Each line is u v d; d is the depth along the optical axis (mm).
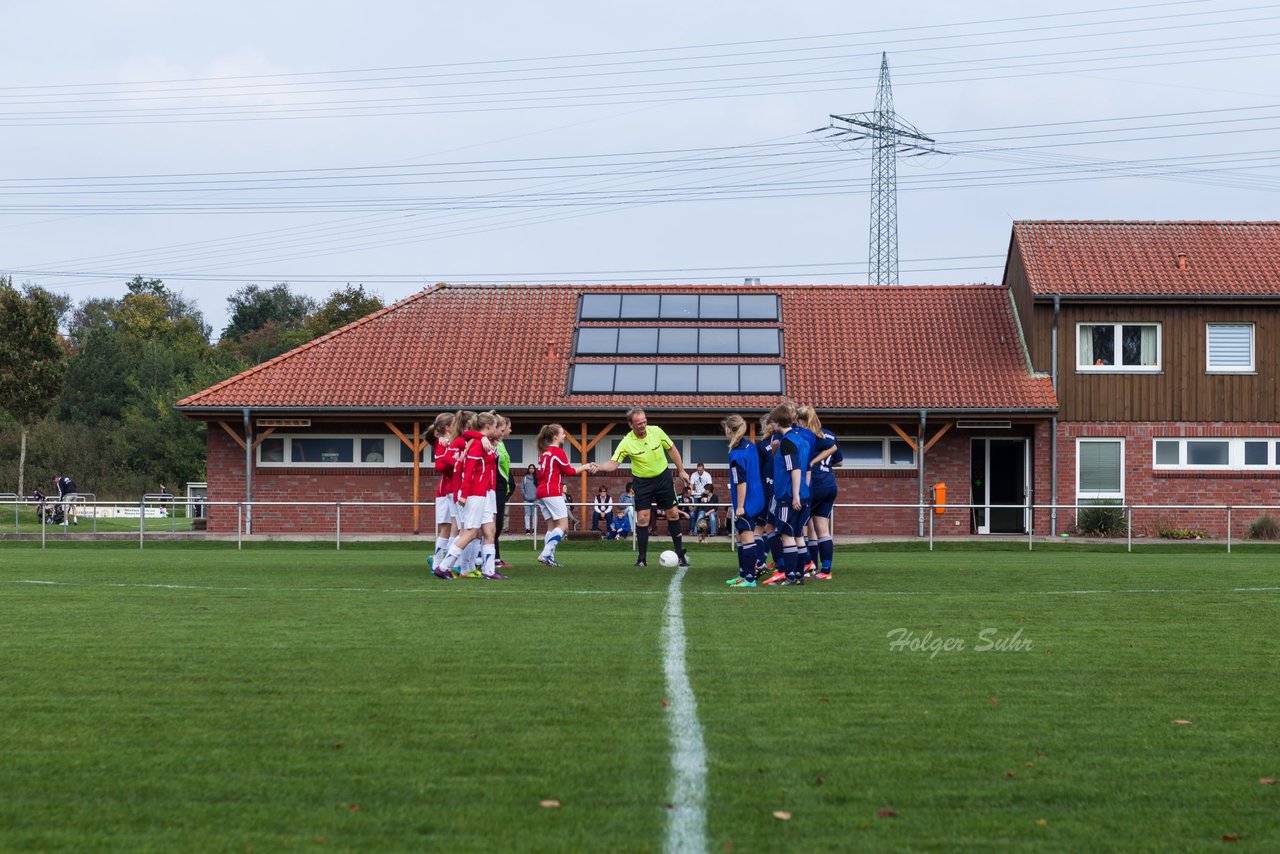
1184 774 6449
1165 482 38812
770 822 5590
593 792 6020
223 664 9422
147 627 11570
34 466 79688
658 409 38125
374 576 18188
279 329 110062
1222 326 39062
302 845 5262
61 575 18516
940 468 39156
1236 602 14227
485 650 10125
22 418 49844
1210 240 41250
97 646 10312
